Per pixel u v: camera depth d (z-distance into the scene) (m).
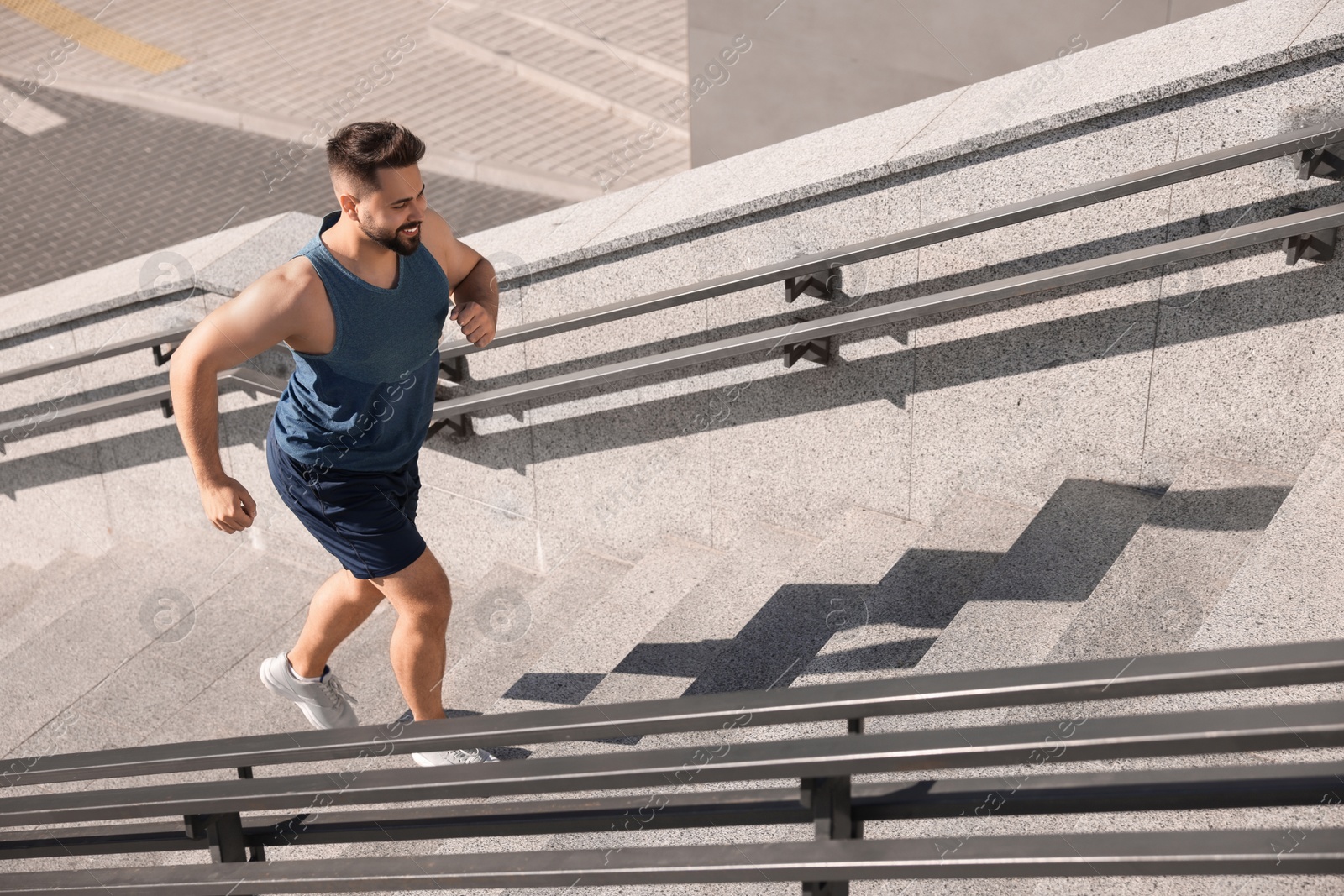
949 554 3.42
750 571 3.88
